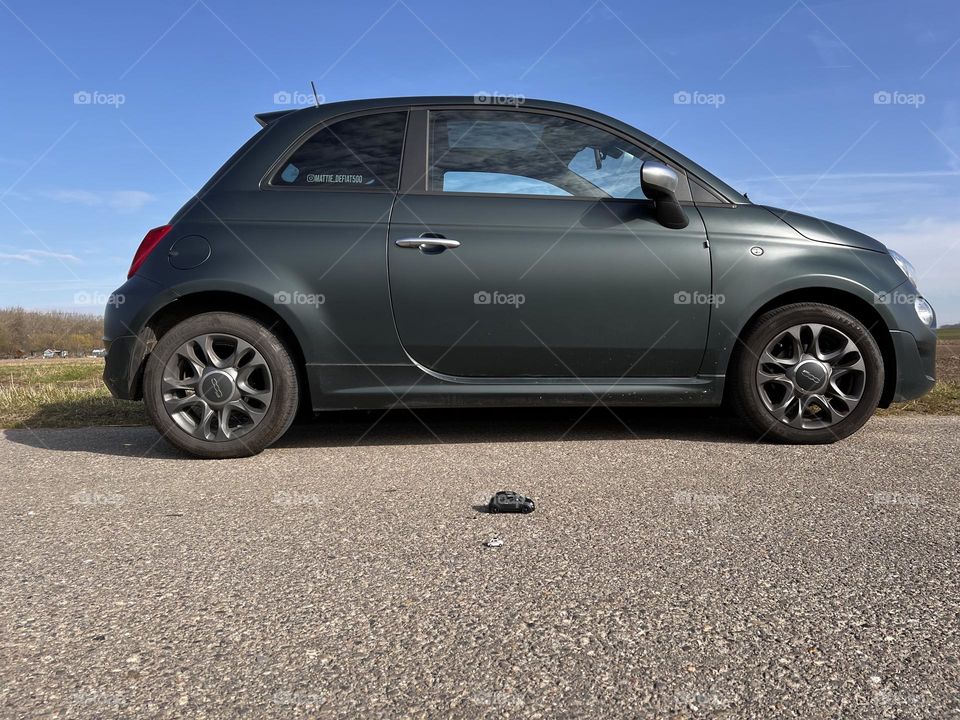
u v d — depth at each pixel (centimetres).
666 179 327
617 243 339
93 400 525
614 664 139
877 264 354
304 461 324
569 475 289
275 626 158
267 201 338
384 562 196
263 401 331
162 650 148
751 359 346
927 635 150
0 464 327
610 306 339
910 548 202
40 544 215
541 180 348
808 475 285
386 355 336
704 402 349
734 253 343
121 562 199
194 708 126
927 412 436
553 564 192
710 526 223
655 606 165
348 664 141
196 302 340
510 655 143
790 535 214
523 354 339
